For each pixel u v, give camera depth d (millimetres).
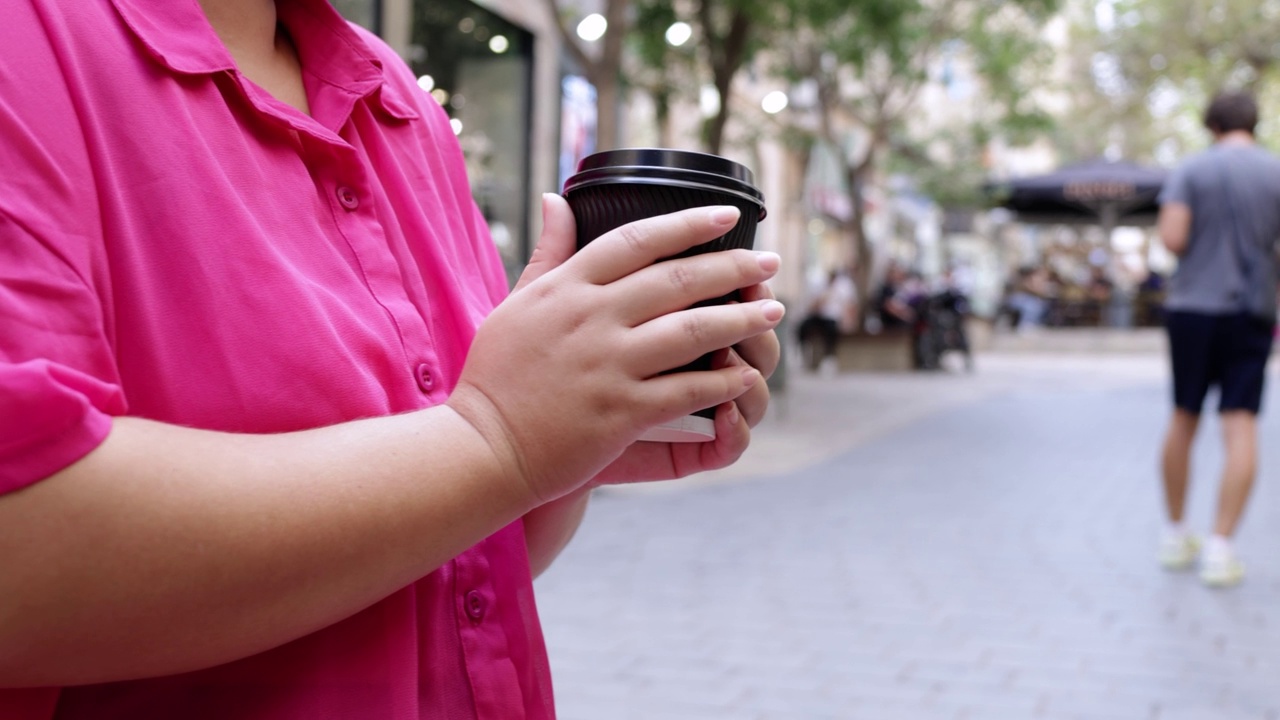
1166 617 4207
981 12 16500
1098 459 8477
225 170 696
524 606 846
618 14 7633
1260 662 3693
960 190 20266
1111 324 27828
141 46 671
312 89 831
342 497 611
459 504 638
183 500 572
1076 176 24391
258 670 705
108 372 602
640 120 15320
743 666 3619
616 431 656
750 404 842
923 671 3596
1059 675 3561
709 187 747
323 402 686
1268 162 4777
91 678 592
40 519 543
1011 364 21312
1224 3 24094
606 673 3539
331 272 743
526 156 10945
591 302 659
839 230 31469
